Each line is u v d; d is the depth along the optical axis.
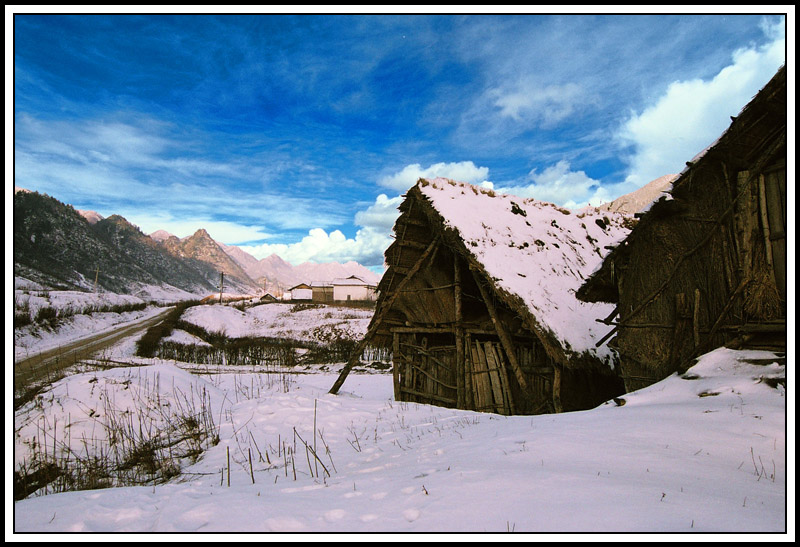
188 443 9.40
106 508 4.70
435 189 14.23
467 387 13.22
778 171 7.79
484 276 12.20
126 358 27.86
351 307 75.50
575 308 12.63
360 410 11.66
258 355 32.34
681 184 8.73
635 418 6.33
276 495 5.04
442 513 3.65
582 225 17.36
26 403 10.48
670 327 9.25
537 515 3.38
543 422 7.43
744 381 6.86
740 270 8.11
